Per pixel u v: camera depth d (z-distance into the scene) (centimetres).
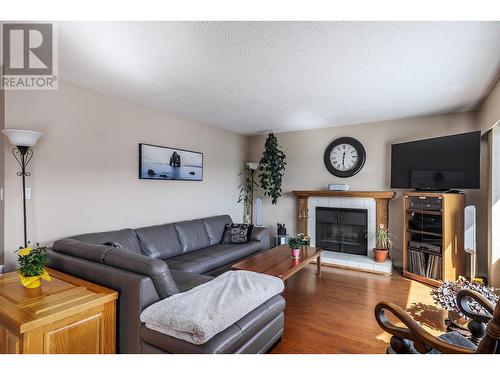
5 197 237
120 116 329
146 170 358
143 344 162
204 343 142
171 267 292
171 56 220
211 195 479
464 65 232
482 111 334
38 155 257
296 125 471
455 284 218
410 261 372
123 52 214
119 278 175
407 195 371
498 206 301
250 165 524
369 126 441
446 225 329
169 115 395
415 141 375
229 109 374
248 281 206
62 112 274
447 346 106
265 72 250
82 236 268
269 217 544
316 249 368
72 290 173
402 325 239
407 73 250
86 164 295
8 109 238
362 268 402
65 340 149
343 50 208
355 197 446
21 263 176
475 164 314
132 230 317
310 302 289
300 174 508
